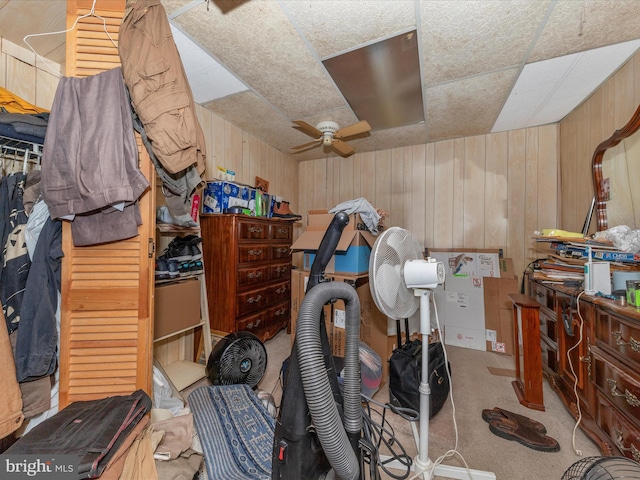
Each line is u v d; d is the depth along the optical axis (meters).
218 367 1.87
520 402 1.86
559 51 1.78
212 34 1.67
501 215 3.04
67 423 0.93
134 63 1.13
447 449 1.45
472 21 1.56
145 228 1.30
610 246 1.69
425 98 2.37
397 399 1.72
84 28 1.27
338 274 2.18
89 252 1.27
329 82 2.15
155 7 1.20
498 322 2.78
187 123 1.15
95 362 1.27
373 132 3.06
